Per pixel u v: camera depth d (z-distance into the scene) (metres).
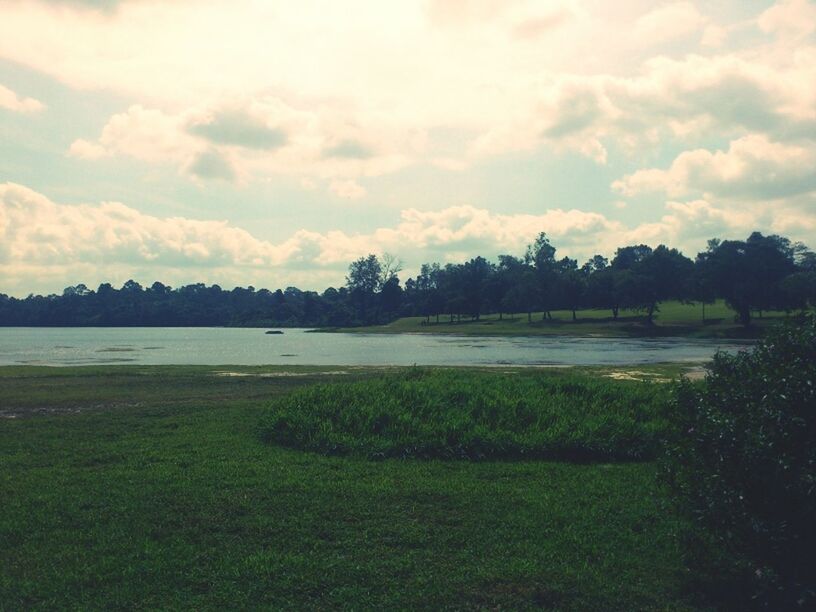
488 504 8.23
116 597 5.78
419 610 5.59
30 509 8.03
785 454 5.12
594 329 96.75
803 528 5.14
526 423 12.09
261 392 22.05
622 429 11.38
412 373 18.47
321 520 7.62
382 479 9.34
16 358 49.56
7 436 13.00
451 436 11.24
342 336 108.56
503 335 97.44
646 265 100.50
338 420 12.27
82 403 18.80
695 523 6.02
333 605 5.68
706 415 5.80
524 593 5.87
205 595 5.85
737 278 83.25
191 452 11.24
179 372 31.06
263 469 9.88
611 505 8.22
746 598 5.76
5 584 5.99
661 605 5.72
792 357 5.68
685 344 68.06
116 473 9.70
